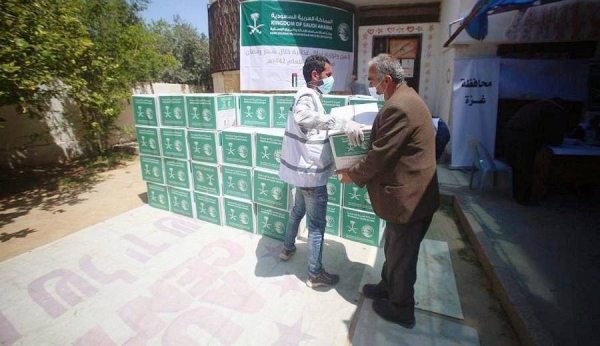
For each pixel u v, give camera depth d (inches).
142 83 369.4
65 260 117.4
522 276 98.9
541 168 154.5
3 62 153.4
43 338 82.3
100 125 285.4
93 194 193.6
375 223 123.4
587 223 134.5
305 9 246.2
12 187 206.8
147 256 120.0
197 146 139.1
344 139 83.0
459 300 95.9
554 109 148.3
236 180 134.6
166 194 158.4
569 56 205.8
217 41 282.5
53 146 273.6
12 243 132.0
